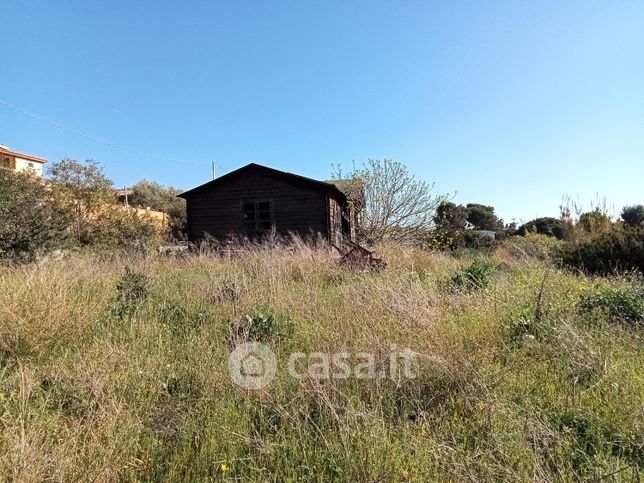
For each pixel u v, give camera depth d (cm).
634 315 446
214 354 369
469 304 479
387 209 1648
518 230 3972
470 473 205
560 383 310
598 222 1345
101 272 760
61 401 285
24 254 918
